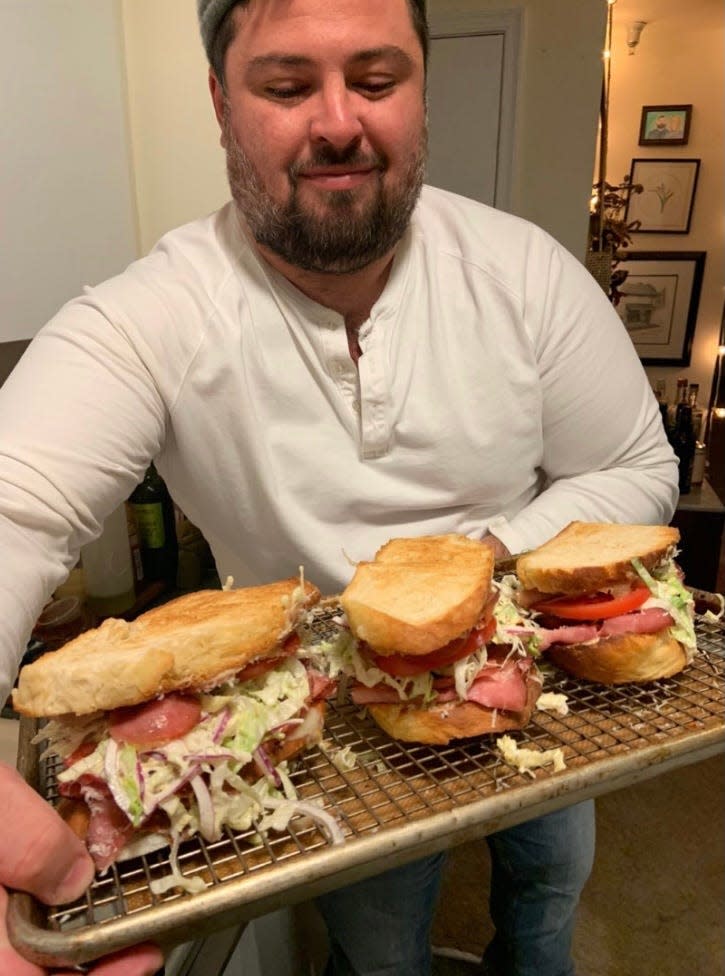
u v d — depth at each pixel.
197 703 0.79
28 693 0.76
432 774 0.83
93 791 0.73
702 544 3.72
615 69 4.49
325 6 0.97
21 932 0.60
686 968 1.95
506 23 2.97
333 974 1.64
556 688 0.99
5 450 1.00
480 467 1.33
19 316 1.54
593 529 1.14
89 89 1.62
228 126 1.14
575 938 2.03
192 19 1.80
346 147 1.04
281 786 0.80
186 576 2.12
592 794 0.77
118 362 1.15
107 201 1.72
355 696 0.90
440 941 2.04
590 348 1.35
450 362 1.29
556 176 3.14
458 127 3.16
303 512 1.29
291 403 1.25
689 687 0.97
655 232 4.73
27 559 0.97
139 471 1.21
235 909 0.64
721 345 4.74
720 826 2.40
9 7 1.40
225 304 1.22
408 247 1.29
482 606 0.88
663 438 1.49
